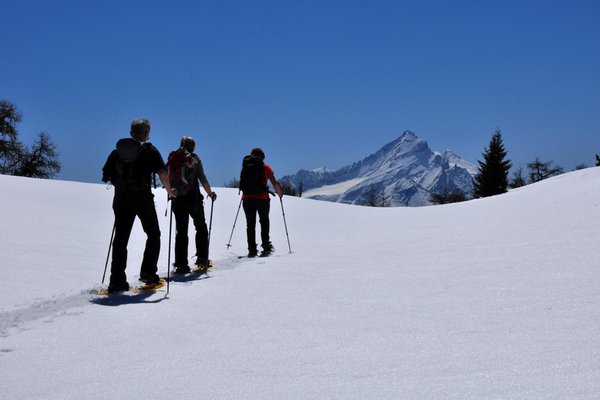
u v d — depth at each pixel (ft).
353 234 39.96
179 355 12.85
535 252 23.81
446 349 12.30
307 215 56.44
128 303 18.69
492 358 11.44
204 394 10.31
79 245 30.73
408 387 10.10
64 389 10.86
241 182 30.86
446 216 48.70
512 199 58.13
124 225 20.95
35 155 200.85
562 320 13.97
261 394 10.19
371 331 14.23
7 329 15.43
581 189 49.52
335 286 20.36
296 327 15.02
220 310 17.43
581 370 10.34
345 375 10.97
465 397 9.43
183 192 25.63
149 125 21.86
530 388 9.62
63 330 15.25
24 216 38.40
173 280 23.49
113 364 12.33
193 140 26.61
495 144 274.57
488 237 29.89
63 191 56.29
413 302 17.16
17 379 11.49
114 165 21.17
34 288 20.97
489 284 18.83
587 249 23.03
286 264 26.23
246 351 13.00
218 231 42.42
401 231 38.37
